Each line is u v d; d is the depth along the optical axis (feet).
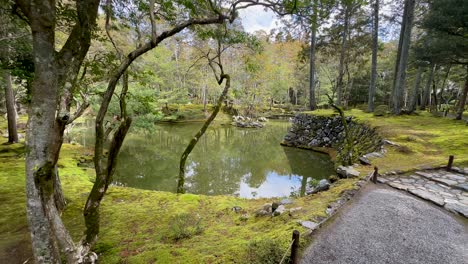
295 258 8.11
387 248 9.41
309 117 48.67
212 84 89.25
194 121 88.63
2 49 13.05
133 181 29.40
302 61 64.44
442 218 11.64
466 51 31.48
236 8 10.69
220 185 28.43
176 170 34.04
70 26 11.13
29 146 6.19
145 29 14.52
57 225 6.93
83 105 11.51
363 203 12.98
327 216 11.38
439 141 24.56
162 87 83.20
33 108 6.20
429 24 33.09
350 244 9.55
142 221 14.26
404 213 12.00
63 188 20.04
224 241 10.75
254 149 47.98
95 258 8.64
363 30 53.67
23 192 18.80
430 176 16.80
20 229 13.44
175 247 10.79
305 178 29.91
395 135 27.07
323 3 11.54
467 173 16.98
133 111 34.63
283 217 11.99
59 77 6.65
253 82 95.76
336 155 35.83
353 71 78.59
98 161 8.60
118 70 8.49
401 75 42.52
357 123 37.81
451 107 82.38
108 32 11.82
